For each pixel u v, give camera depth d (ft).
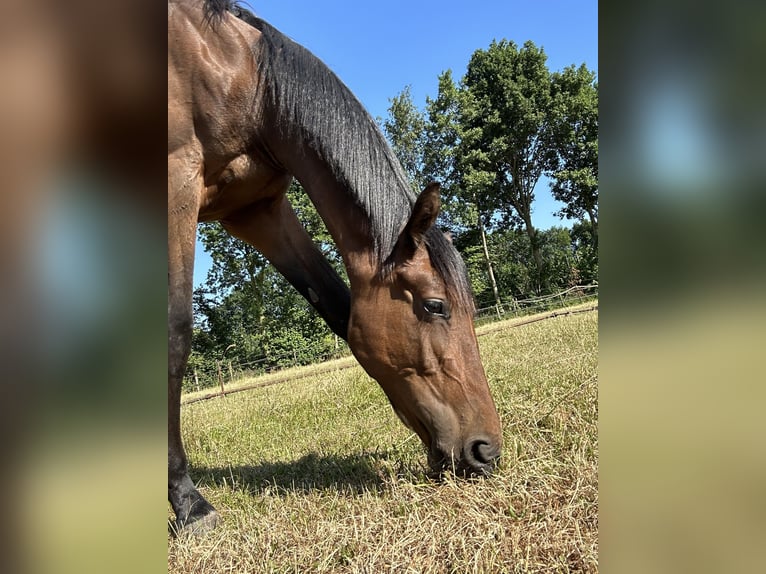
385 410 14.17
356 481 8.45
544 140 101.30
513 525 5.72
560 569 4.84
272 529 6.59
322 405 17.52
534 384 12.34
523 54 97.35
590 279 94.27
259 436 14.42
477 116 96.22
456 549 5.39
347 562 5.63
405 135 92.99
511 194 103.76
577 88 98.27
